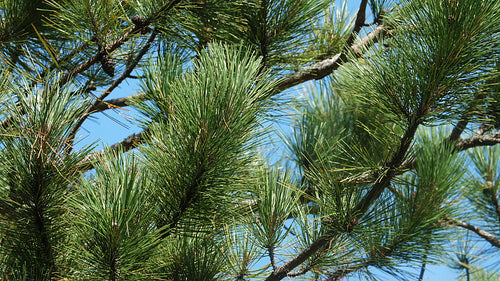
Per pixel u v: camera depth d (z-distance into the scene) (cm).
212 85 248
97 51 286
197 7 287
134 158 249
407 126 273
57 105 246
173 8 283
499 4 260
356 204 286
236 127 249
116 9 288
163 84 266
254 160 259
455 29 261
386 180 279
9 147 243
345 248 291
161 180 255
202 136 248
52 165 245
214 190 255
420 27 268
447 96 267
